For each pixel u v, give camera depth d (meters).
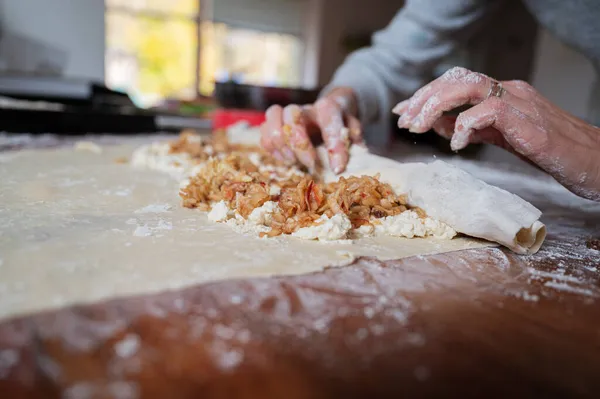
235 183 0.35
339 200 0.32
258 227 0.30
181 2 2.32
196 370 0.15
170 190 0.42
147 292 0.20
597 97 1.11
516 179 0.65
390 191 0.35
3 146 0.64
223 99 0.95
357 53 0.73
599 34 0.57
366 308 0.21
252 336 0.18
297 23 2.54
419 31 0.65
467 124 0.33
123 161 0.56
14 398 0.14
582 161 0.34
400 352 0.17
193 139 0.57
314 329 0.19
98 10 1.76
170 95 2.30
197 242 0.27
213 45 2.46
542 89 1.34
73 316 0.18
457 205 0.31
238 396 0.14
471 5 0.62
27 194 0.37
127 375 0.15
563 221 0.42
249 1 2.43
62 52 1.74
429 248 0.30
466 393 0.15
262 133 0.45
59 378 0.15
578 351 0.18
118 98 1.21
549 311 0.22
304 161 0.42
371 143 0.96
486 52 1.99
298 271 0.24
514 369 0.17
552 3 0.59
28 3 1.67
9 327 0.17
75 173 0.47
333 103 0.46
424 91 0.36
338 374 0.16
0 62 1.66
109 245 0.26
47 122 0.82
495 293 0.24
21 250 0.24
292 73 2.64
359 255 0.27
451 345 0.18
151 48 2.36
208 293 0.21
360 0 2.45
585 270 0.28
